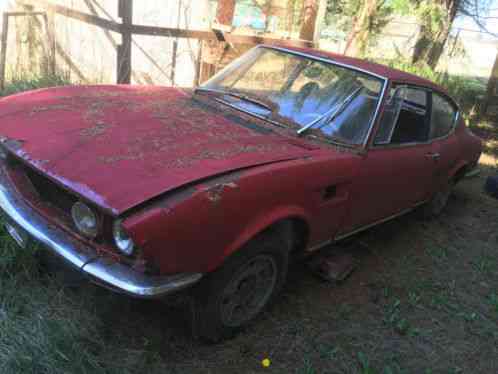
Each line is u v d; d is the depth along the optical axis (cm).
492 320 351
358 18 960
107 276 213
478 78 1221
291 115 329
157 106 320
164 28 559
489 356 312
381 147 339
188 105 334
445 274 408
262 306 289
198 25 698
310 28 723
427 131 413
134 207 205
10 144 252
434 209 511
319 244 322
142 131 271
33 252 280
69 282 283
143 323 273
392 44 1082
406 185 387
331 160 295
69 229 235
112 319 270
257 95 349
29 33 696
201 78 719
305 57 371
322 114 329
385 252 428
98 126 270
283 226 277
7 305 255
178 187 218
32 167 237
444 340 319
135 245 209
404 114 379
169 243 208
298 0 722
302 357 275
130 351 249
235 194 231
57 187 242
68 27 717
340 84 346
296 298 329
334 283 357
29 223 243
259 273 276
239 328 280
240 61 389
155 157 242
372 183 333
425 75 975
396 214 413
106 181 219
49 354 229
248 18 687
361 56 966
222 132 293
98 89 345
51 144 248
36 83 542
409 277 391
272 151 279
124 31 528
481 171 740
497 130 969
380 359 288
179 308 287
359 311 330
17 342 232
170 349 261
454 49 1127
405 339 311
